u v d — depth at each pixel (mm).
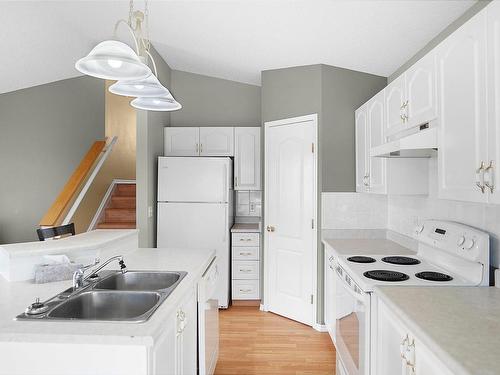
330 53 3205
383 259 2484
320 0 2398
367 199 3424
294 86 3672
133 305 1675
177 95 4750
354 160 3467
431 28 2461
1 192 5438
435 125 1851
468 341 1193
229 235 4066
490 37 1350
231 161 4379
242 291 4051
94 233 2576
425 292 1745
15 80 4898
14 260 1838
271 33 3031
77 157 5734
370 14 2436
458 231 2039
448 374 1135
